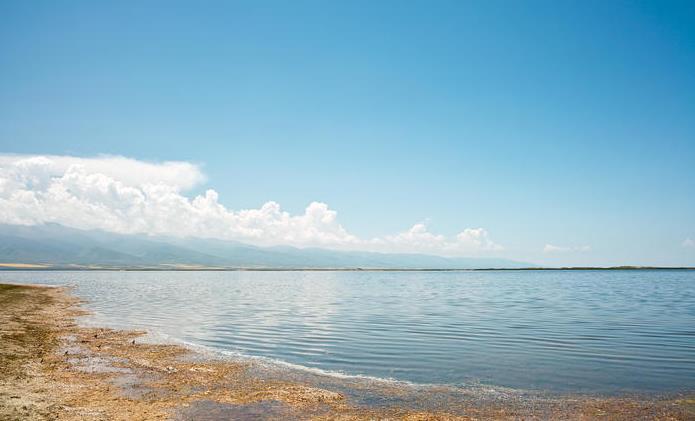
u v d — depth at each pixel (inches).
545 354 1321.4
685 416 804.6
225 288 5383.9
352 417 786.2
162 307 2726.4
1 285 3612.2
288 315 2331.4
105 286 5482.3
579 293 4274.1
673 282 6870.1
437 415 804.6
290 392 919.7
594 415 809.5
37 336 1439.5
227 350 1366.9
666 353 1330.0
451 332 1733.5
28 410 719.7
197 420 744.3
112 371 1050.1
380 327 1876.2
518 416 804.0
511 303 3127.5
